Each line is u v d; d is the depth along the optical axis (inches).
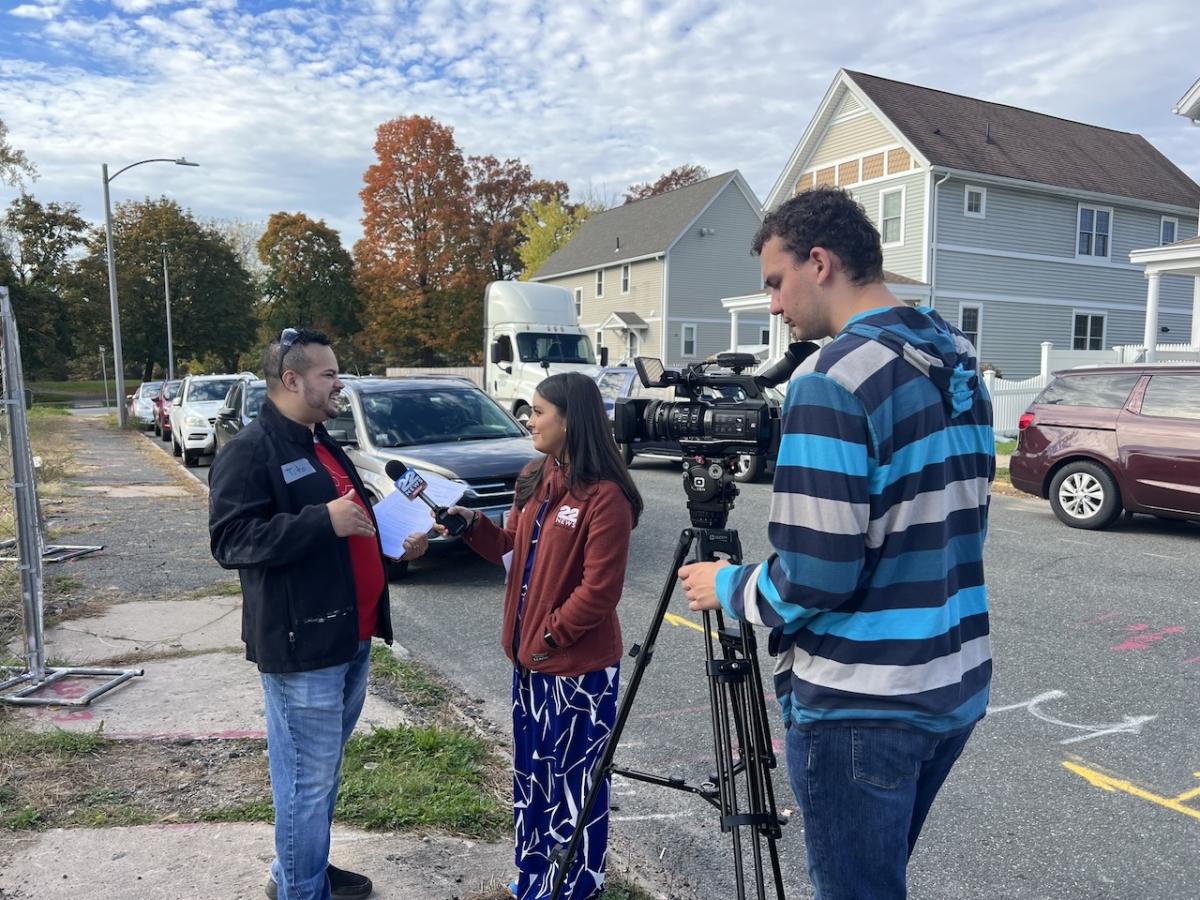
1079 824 131.0
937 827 130.8
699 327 1407.5
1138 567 289.4
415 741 148.9
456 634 229.5
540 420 100.3
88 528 361.4
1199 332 729.6
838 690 66.4
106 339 2160.4
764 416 78.7
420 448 299.7
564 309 778.2
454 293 1957.4
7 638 210.2
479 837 122.0
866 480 63.1
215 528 90.1
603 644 101.6
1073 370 370.6
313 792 94.5
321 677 94.0
